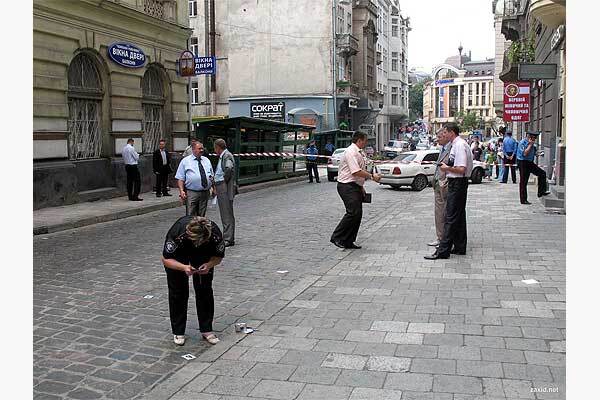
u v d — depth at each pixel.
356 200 9.77
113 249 10.33
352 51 42.53
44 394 4.52
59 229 12.42
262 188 22.97
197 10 40.66
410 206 16.09
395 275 7.95
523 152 15.34
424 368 4.80
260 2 41.38
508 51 28.16
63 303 6.96
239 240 11.05
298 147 32.78
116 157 17.94
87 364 5.12
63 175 15.45
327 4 40.50
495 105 44.53
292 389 4.52
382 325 5.89
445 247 8.85
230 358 5.18
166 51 20.64
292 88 41.22
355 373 4.75
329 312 6.39
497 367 4.77
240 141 21.73
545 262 8.51
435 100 134.50
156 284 7.84
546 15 15.27
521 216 13.20
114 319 6.37
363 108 46.03
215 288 7.61
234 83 42.16
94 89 17.14
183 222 5.47
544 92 22.75
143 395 4.51
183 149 21.83
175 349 5.47
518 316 6.04
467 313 6.18
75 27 15.83
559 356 4.96
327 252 9.77
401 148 46.12
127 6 17.75
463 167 8.71
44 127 14.81
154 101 20.36
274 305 6.71
